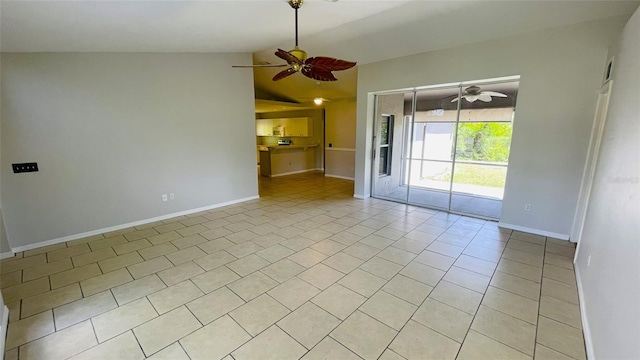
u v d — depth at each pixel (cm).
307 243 341
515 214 376
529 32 329
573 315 210
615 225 170
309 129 927
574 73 310
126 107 378
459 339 187
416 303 225
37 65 312
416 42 393
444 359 171
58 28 256
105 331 196
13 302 228
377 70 480
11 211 312
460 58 386
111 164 375
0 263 293
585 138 313
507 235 361
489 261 293
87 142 354
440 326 199
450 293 238
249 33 364
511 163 368
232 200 516
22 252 319
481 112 427
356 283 254
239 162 518
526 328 196
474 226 396
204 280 260
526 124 348
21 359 172
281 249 325
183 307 222
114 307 222
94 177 363
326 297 233
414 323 202
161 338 189
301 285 251
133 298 233
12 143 307
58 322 205
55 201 339
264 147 824
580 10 281
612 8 271
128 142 385
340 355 175
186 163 446
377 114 533
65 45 304
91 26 264
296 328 198
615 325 141
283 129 1006
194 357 174
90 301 229
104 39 307
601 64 294
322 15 316
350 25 362
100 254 313
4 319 197
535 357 172
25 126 312
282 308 220
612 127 220
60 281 259
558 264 285
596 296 185
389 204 514
